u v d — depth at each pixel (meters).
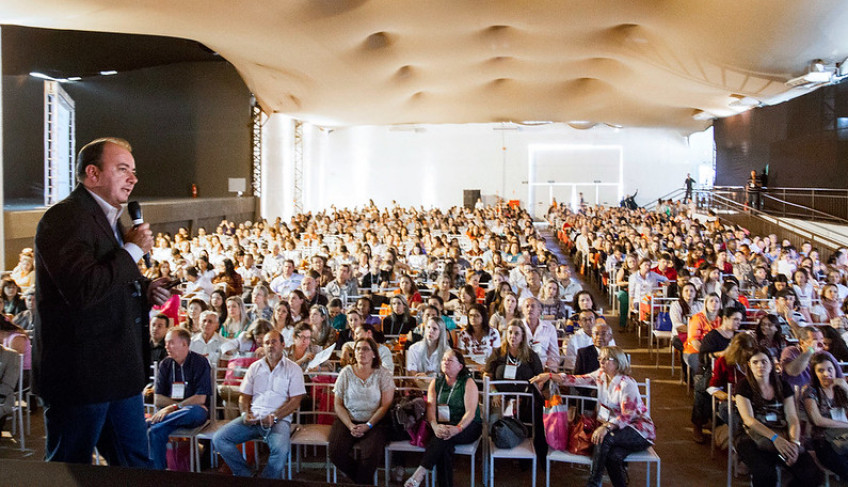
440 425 5.51
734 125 27.09
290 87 24.00
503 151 37.69
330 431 5.82
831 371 5.66
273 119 30.94
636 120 31.78
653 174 37.19
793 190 21.45
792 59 16.14
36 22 14.05
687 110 27.98
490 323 8.30
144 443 2.83
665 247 15.71
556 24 16.53
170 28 15.52
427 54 19.84
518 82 24.56
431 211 28.83
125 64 29.06
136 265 2.54
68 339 2.51
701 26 15.25
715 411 6.73
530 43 18.64
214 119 30.36
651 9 15.02
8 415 7.13
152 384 6.68
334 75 21.52
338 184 38.22
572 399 6.75
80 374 2.51
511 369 6.20
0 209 13.20
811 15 13.43
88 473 1.75
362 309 8.25
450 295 10.63
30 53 25.69
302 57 19.17
